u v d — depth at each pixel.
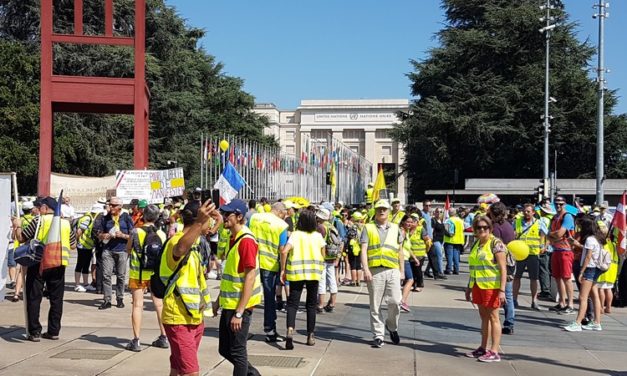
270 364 8.62
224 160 27.47
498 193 47.22
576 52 56.81
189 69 53.84
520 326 12.06
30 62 40.75
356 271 17.52
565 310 13.55
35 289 9.73
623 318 13.22
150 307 13.18
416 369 8.48
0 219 10.15
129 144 47.38
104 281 12.90
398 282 9.94
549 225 14.52
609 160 55.47
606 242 12.07
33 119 39.50
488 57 56.38
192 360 6.00
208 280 17.28
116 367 8.26
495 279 8.99
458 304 14.73
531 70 53.28
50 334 9.86
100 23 46.81
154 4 49.81
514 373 8.41
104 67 44.78
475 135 52.88
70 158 42.84
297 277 9.59
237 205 6.89
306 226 9.77
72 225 14.89
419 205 41.50
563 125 52.22
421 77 60.50
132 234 9.24
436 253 19.95
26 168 38.81
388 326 10.10
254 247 6.80
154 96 49.34
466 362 8.98
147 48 51.03
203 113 54.03
